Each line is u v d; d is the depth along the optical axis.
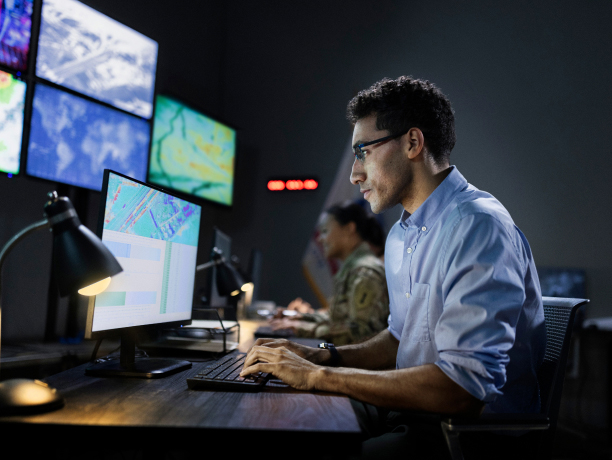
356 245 2.57
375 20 4.23
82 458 1.21
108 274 0.77
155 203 1.15
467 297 0.87
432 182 1.11
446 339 0.86
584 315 3.46
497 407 0.97
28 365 1.71
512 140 3.81
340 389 0.88
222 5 4.45
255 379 0.94
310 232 4.20
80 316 2.20
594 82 3.67
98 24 2.45
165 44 3.56
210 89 4.25
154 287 1.14
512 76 3.86
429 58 4.06
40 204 2.33
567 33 3.76
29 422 0.66
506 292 0.87
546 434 0.94
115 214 0.98
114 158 2.55
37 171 2.15
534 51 3.83
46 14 2.18
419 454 0.94
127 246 1.03
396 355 1.23
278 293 4.20
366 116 1.13
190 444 0.66
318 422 0.70
